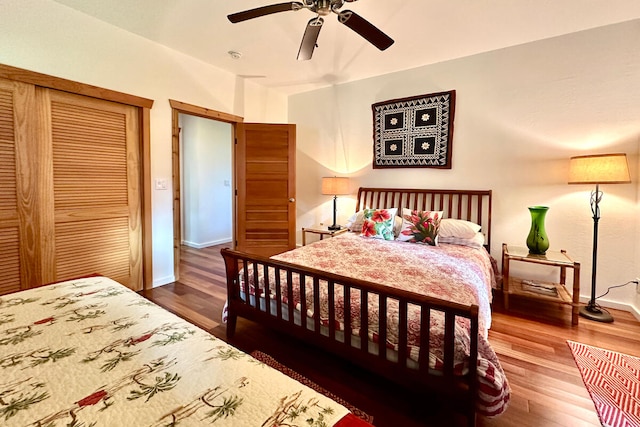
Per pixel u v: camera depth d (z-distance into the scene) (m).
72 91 2.41
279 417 0.68
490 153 3.12
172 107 3.14
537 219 2.66
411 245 2.87
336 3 1.78
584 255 2.76
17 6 2.12
